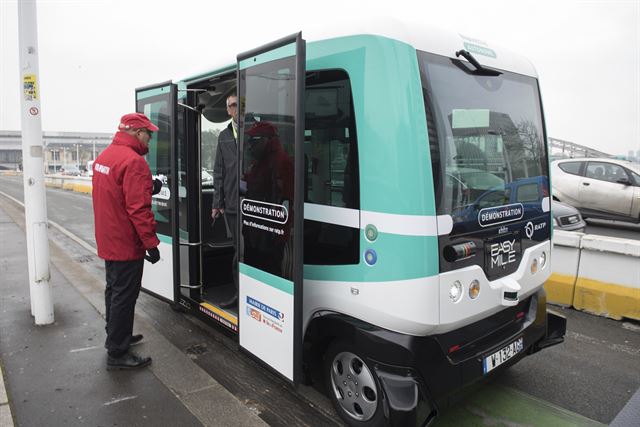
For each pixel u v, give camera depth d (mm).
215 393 3195
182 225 4320
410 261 2322
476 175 2664
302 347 2902
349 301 2652
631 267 4660
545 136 3363
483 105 2783
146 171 3312
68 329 4270
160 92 4441
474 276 2545
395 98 2340
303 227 2742
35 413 2920
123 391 3203
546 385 3404
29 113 4059
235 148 4020
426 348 2434
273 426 2834
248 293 3170
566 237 5098
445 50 2576
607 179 10820
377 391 2527
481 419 2963
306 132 2863
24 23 3898
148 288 4809
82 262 7094
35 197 4191
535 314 3166
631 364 3748
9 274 6129
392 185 2363
